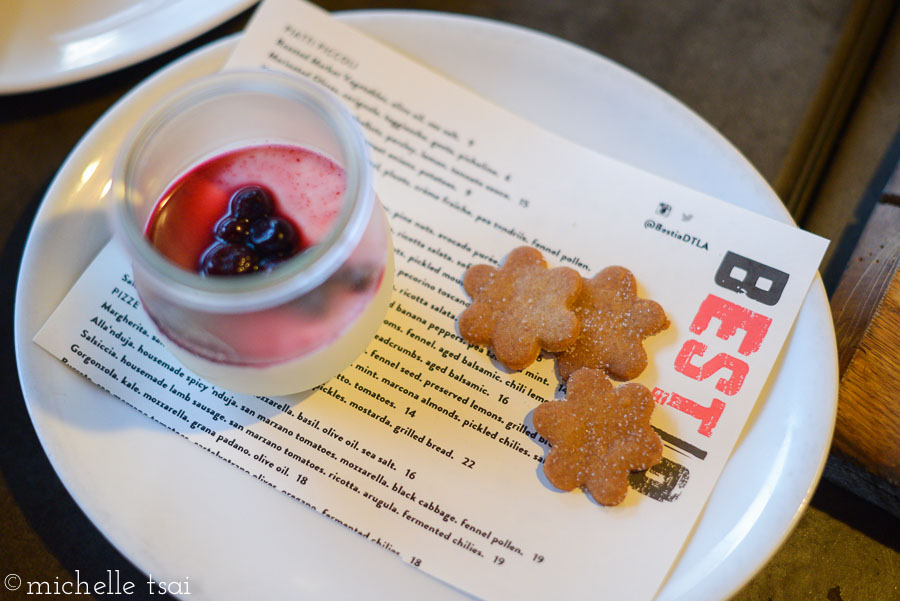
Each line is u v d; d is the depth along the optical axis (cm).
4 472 33
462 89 34
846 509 33
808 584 32
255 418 31
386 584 29
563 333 30
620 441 30
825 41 37
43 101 36
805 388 30
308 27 34
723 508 30
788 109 36
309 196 29
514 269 32
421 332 32
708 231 32
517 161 33
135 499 30
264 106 28
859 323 32
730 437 30
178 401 31
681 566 29
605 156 33
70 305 31
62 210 32
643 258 32
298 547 30
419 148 34
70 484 30
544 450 31
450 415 31
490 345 31
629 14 37
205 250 28
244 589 29
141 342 31
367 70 34
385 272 29
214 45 33
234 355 28
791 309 31
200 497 30
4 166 35
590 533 30
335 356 29
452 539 30
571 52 34
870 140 35
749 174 32
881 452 31
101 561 32
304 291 26
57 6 34
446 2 38
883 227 33
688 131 33
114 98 36
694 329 32
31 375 30
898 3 37
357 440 31
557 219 33
